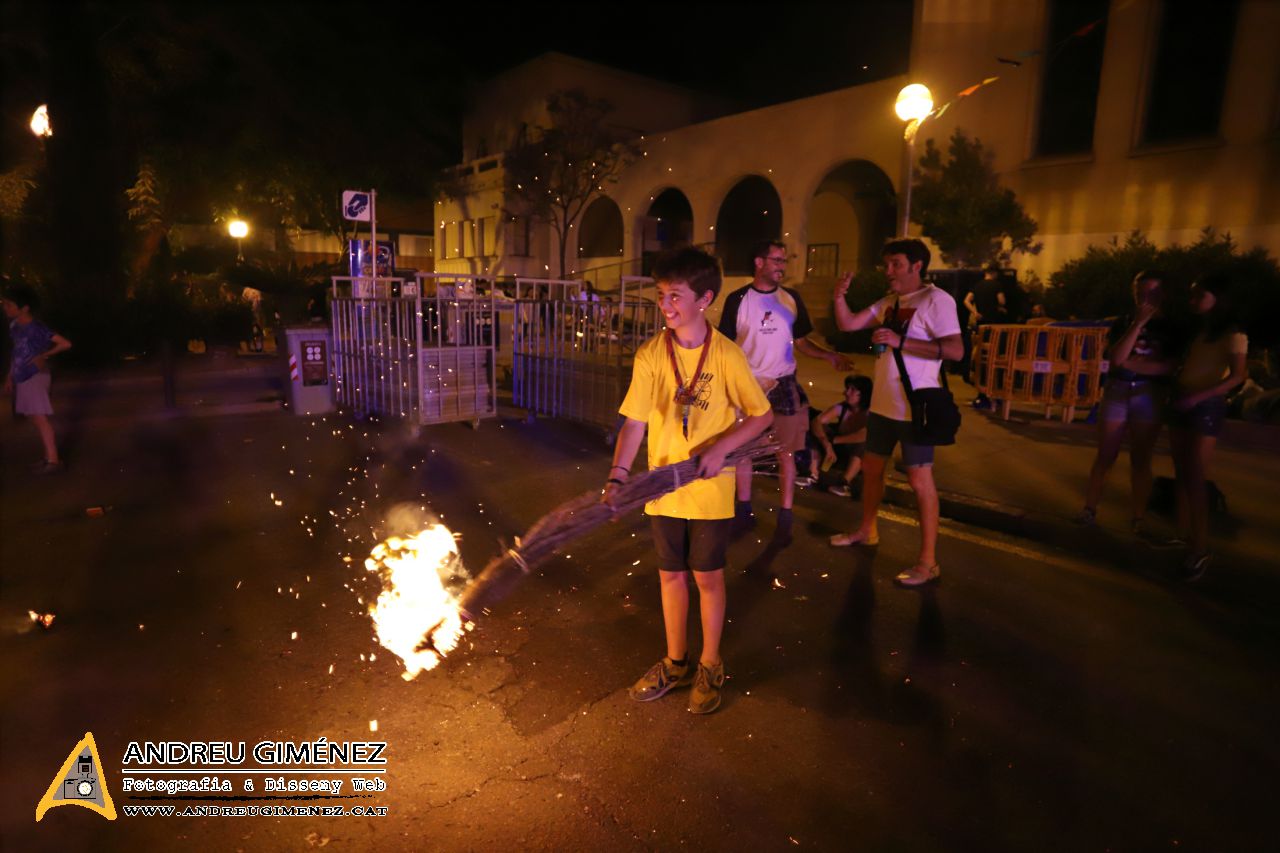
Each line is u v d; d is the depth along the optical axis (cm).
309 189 2027
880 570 466
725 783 271
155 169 1644
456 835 244
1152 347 476
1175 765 284
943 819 255
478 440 810
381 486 631
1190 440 439
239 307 1703
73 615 387
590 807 257
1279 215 1216
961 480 634
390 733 296
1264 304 1066
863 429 621
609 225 2884
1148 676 346
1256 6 1208
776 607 413
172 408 927
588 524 289
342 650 357
